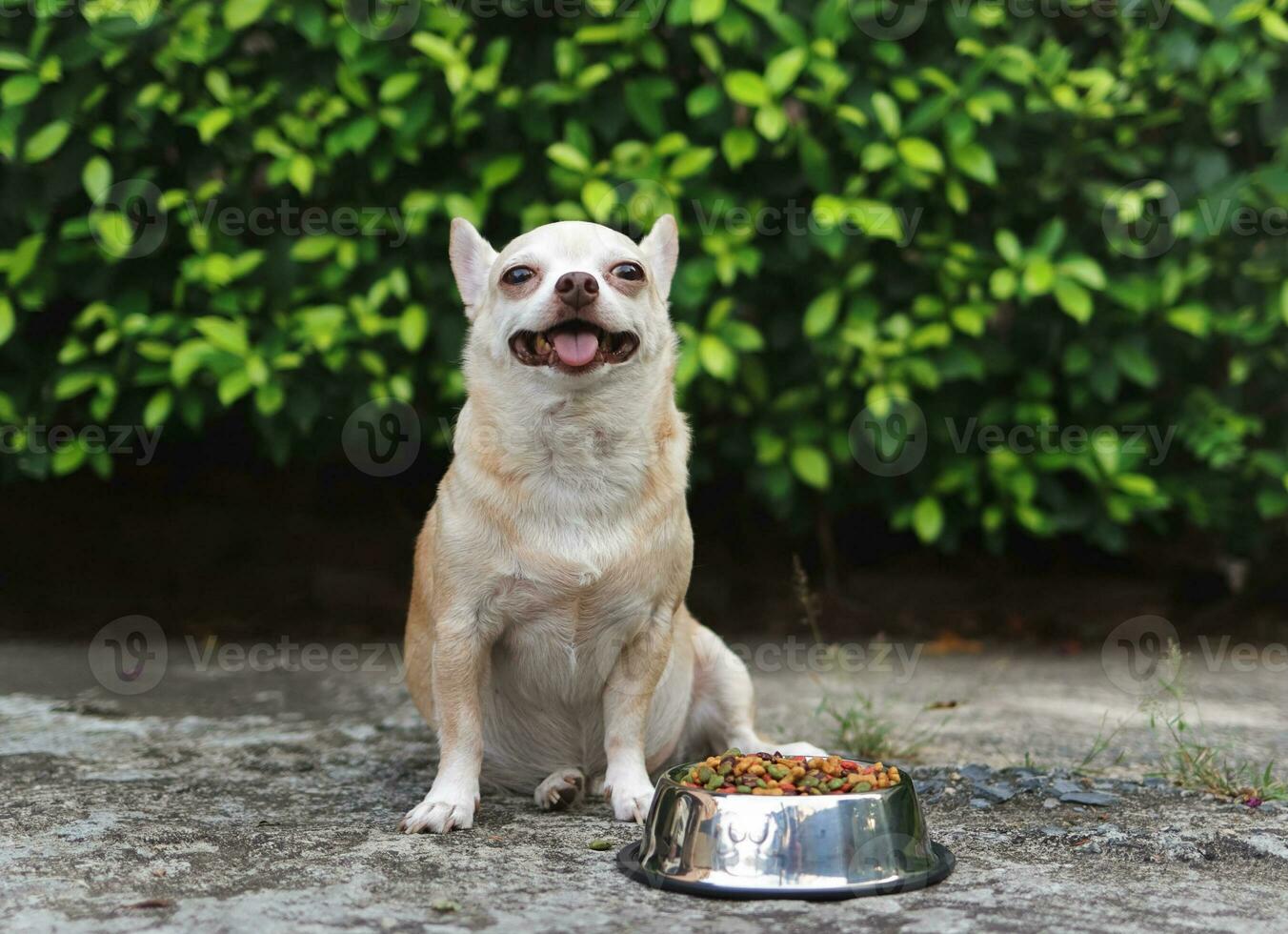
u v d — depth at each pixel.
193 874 2.07
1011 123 2.71
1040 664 2.80
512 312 2.20
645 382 2.22
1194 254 2.74
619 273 2.22
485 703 2.27
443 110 2.68
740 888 2.03
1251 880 2.07
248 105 2.65
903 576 3.24
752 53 2.68
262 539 3.23
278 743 2.42
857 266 2.72
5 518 3.21
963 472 2.80
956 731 2.46
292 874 2.07
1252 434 2.85
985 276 2.75
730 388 2.79
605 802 2.26
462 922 2.00
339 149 2.63
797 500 2.90
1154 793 2.25
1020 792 2.25
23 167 2.65
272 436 2.72
